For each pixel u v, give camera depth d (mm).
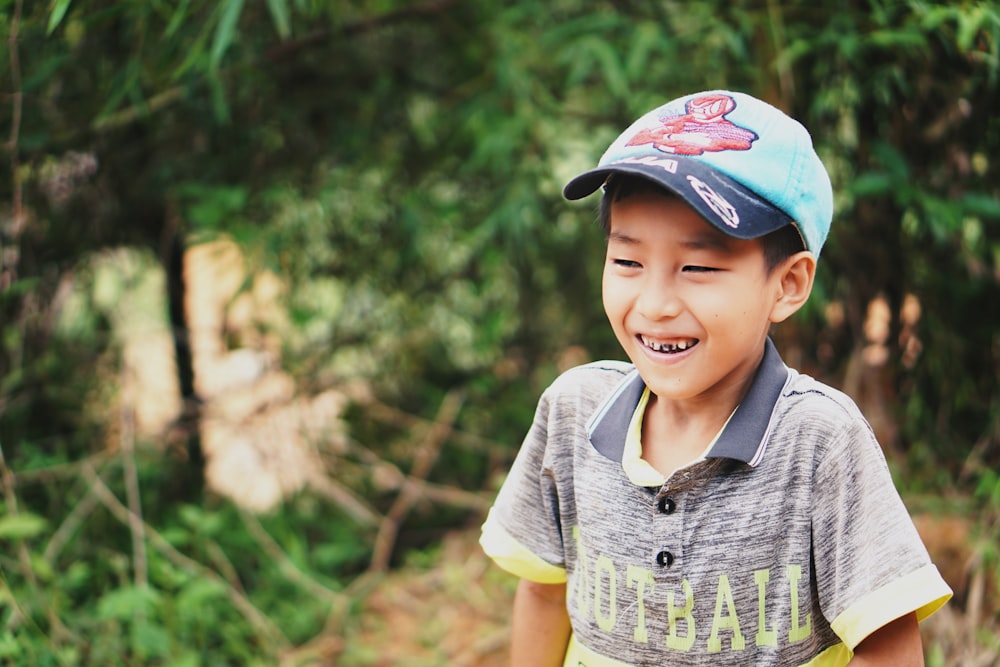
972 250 2238
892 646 986
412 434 3104
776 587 1000
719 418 1054
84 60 2307
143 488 2602
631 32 2553
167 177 2629
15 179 2098
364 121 2891
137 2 1985
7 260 2373
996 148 2084
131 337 2781
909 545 962
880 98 2080
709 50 2377
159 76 2271
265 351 2799
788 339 2289
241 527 2662
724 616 1005
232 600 2273
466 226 2891
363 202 2961
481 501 2699
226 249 2529
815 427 1005
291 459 2867
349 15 2689
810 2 2119
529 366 3211
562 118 2863
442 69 2959
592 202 2891
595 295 3107
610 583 1060
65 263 2588
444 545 2803
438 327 3164
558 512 1166
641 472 1042
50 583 2080
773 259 984
